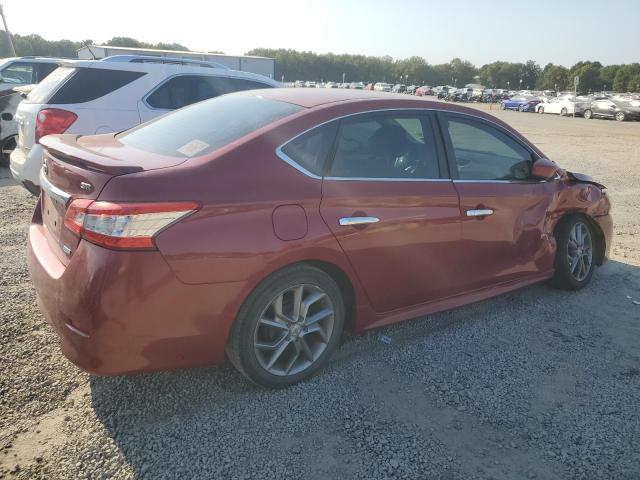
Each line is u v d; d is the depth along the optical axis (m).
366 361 3.32
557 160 13.41
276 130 2.86
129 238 2.31
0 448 2.39
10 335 3.36
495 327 3.88
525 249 4.09
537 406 2.93
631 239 6.43
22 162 5.91
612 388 3.14
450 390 3.04
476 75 163.50
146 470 2.32
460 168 3.63
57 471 2.28
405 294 3.38
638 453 2.58
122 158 2.71
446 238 3.46
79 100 6.09
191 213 2.44
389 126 3.31
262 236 2.61
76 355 2.41
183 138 3.00
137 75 6.51
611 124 30.17
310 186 2.83
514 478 2.39
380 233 3.09
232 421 2.67
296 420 2.71
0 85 10.53
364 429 2.67
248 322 2.70
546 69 149.50
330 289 3.00
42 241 2.93
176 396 2.85
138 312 2.36
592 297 4.53
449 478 2.37
